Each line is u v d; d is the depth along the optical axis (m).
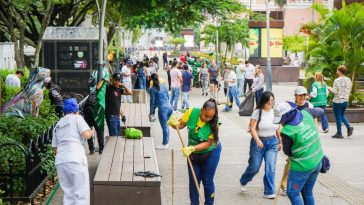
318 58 23.00
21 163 9.55
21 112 12.43
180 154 14.73
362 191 11.12
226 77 27.38
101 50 17.88
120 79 14.01
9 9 27.05
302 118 8.20
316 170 8.20
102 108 13.86
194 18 34.28
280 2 72.50
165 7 32.94
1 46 27.94
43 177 10.41
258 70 23.66
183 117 9.07
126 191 8.50
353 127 19.62
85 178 8.57
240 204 10.05
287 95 33.06
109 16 36.72
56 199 10.12
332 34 22.12
